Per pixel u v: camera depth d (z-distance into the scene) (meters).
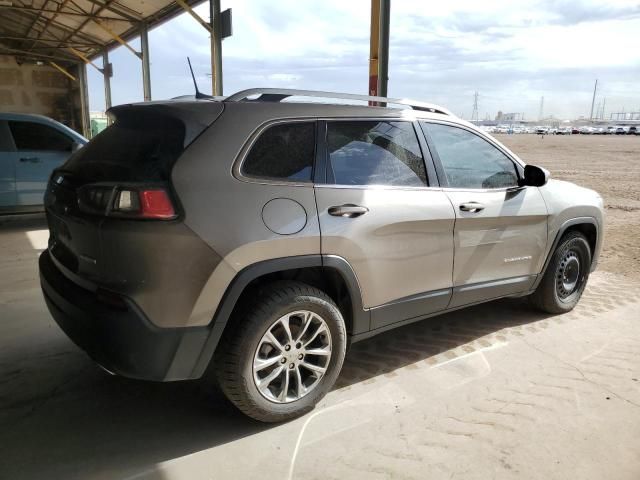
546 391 3.20
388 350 3.79
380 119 3.21
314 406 2.98
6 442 2.62
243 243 2.48
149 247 2.32
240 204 2.52
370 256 2.96
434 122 3.52
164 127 2.64
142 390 3.17
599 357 3.68
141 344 2.37
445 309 3.54
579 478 2.42
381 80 7.50
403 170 3.24
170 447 2.61
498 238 3.72
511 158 3.98
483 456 2.57
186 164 2.43
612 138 58.12
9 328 4.05
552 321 4.37
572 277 4.55
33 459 2.49
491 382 3.31
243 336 2.55
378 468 2.47
